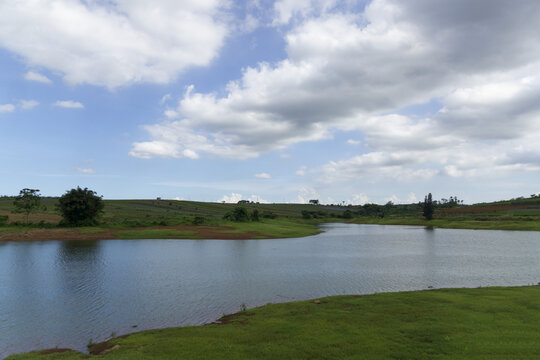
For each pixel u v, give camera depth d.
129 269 39.34
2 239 72.06
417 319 18.38
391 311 20.25
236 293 28.48
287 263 44.12
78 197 93.31
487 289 26.81
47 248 59.19
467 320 17.95
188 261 45.47
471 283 32.47
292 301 25.80
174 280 33.56
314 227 139.50
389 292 26.94
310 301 24.12
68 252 54.09
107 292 28.72
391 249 60.66
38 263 43.38
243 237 81.44
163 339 16.69
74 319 21.95
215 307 24.50
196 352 14.53
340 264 43.47
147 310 23.78
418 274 36.88
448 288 27.73
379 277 35.19
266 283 32.25
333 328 17.20
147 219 119.19
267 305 23.67
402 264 43.59
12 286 30.84
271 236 86.06
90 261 45.09
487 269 39.94
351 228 138.12
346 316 19.44
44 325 20.84
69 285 31.25
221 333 17.20
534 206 187.75
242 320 19.97
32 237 75.44
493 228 120.12
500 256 51.19
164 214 168.00
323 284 31.88
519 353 13.34
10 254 51.66
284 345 15.01
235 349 14.76
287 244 69.00
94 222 94.44
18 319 21.97
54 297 27.12
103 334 19.34
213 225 103.12
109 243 67.56
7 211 123.38
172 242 70.00
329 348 14.45
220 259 47.34
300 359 13.48
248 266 41.69
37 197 98.94
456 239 81.81
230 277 35.03
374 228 137.38
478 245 67.44
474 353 13.41
